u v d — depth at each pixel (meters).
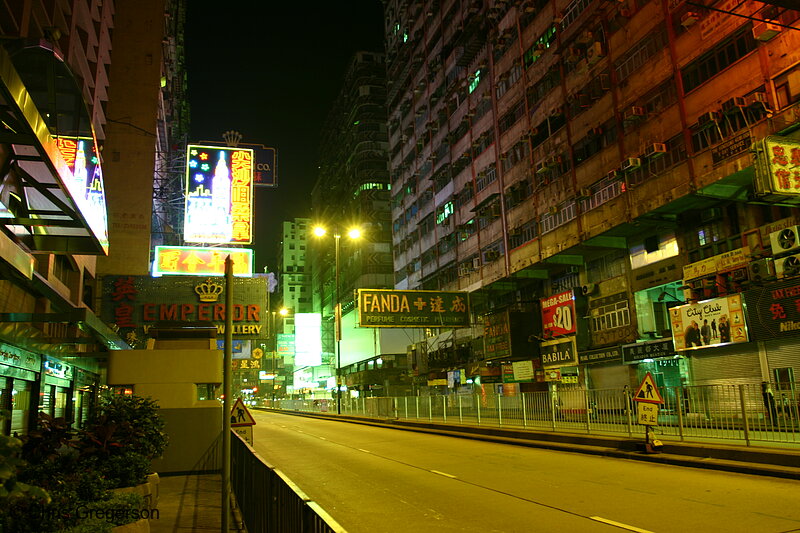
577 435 18.02
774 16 20.81
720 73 23.39
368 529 8.43
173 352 16.41
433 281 53.44
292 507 5.17
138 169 44.72
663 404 16.52
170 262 40.28
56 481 6.77
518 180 38.09
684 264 26.36
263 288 41.28
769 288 20.55
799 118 19.83
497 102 41.38
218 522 9.26
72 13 28.30
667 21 26.00
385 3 71.94
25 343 18.25
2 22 18.38
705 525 7.86
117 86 45.66
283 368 107.50
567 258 33.78
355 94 96.06
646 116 27.12
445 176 50.97
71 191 10.35
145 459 9.96
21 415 19.08
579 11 32.34
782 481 10.89
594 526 8.05
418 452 18.52
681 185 24.39
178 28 71.62
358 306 36.97
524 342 35.59
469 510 9.48
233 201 42.78
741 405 13.97
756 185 18.94
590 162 30.84
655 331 27.66
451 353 47.69
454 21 49.94
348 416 40.47
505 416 23.38
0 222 10.93
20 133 8.28
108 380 15.95
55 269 23.89
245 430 16.08
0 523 5.08
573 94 32.22
